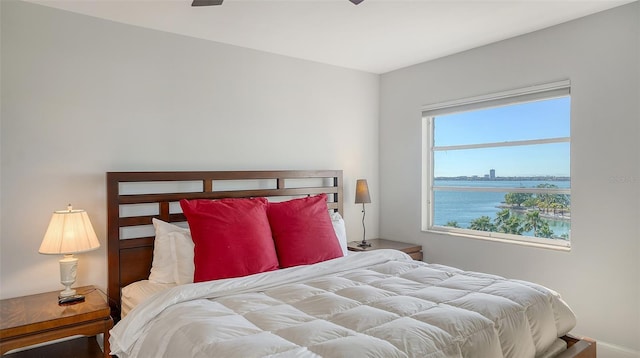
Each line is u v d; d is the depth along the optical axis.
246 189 3.35
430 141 3.98
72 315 2.07
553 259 2.96
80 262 2.60
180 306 1.94
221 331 1.58
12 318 2.02
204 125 3.10
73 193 2.57
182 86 3.00
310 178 3.72
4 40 2.36
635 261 2.58
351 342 1.42
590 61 2.76
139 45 2.82
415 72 3.93
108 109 2.69
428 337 1.50
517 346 1.73
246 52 3.32
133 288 2.54
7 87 2.36
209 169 3.12
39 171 2.46
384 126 4.26
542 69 3.01
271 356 1.36
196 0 1.91
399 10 2.60
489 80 3.34
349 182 4.05
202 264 2.39
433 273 2.41
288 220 2.80
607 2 2.56
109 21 2.70
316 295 2.02
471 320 1.66
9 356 2.34
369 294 2.00
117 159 2.73
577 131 2.84
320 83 3.82
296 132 3.64
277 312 1.79
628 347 2.61
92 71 2.64
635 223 2.58
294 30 2.93
